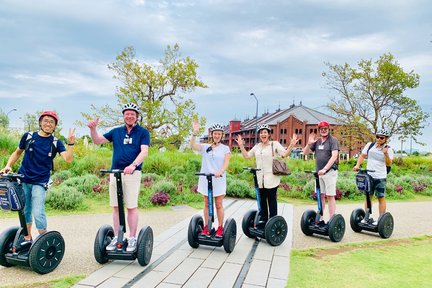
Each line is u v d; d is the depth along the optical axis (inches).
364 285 152.5
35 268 149.6
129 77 919.7
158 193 351.3
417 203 431.8
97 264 167.9
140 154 160.1
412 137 1025.5
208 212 197.8
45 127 162.6
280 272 164.6
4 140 493.4
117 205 169.5
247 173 505.4
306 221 232.2
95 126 163.8
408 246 221.8
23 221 156.2
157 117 877.2
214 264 172.9
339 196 425.4
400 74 995.9
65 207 300.8
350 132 1057.5
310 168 660.1
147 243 165.9
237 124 3004.4
